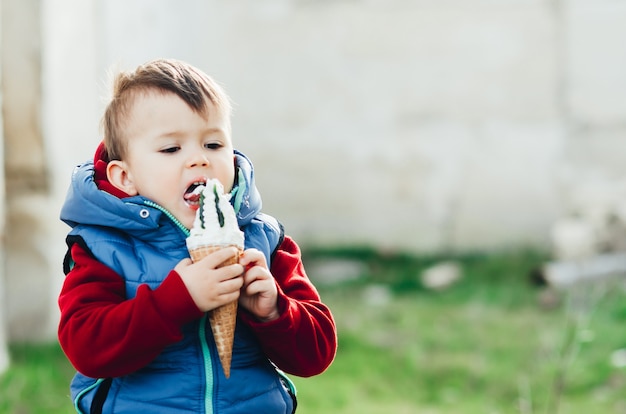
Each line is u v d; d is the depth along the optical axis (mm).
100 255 3338
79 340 3158
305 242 13695
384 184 13633
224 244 3223
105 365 3133
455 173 13492
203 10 11906
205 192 3258
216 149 3424
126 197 3402
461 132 13492
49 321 8664
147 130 3359
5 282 8586
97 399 3354
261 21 13664
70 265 3479
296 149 13734
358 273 12461
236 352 3393
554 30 13289
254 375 3410
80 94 8617
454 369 8250
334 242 13672
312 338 3393
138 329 3092
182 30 9922
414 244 13539
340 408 7312
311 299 3586
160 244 3367
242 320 3416
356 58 13656
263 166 13742
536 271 10859
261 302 3250
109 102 3500
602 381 7855
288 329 3301
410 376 8141
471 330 9359
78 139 8680
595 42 13156
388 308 10391
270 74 13703
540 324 9438
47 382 7301
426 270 12359
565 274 10469
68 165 8766
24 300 8633
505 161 13383
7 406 6711
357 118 13672
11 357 8016
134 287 3303
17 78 8539
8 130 8562
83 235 3383
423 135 13562
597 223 11750
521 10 13336
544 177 13297
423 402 7613
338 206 13703
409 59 13562
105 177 3518
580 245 11469
